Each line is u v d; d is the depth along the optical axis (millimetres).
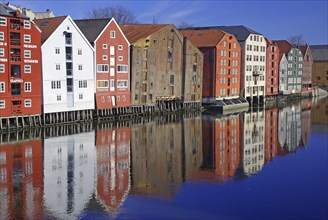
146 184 29828
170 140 47375
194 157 38781
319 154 40719
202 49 85188
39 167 34188
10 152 39281
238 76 94062
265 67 106125
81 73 58844
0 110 48594
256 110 86000
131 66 67812
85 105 59844
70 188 28766
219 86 86125
